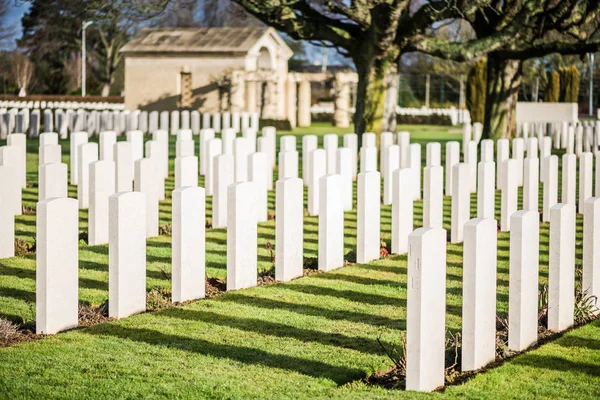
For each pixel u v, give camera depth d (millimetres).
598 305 9133
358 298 9820
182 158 15438
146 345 7891
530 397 6652
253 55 49250
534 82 55062
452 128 50438
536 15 23391
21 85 68625
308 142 19984
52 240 8172
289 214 10656
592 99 58625
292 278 10797
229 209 10000
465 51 23281
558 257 8383
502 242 13344
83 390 6680
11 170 11578
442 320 6941
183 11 54750
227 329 8469
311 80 51531
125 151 15758
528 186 15164
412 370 6785
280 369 7277
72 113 34844
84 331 8312
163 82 49531
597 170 15672
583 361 7539
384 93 24359
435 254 6797
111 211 8734
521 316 7742
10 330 8156
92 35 76562
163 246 12602
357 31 24422
